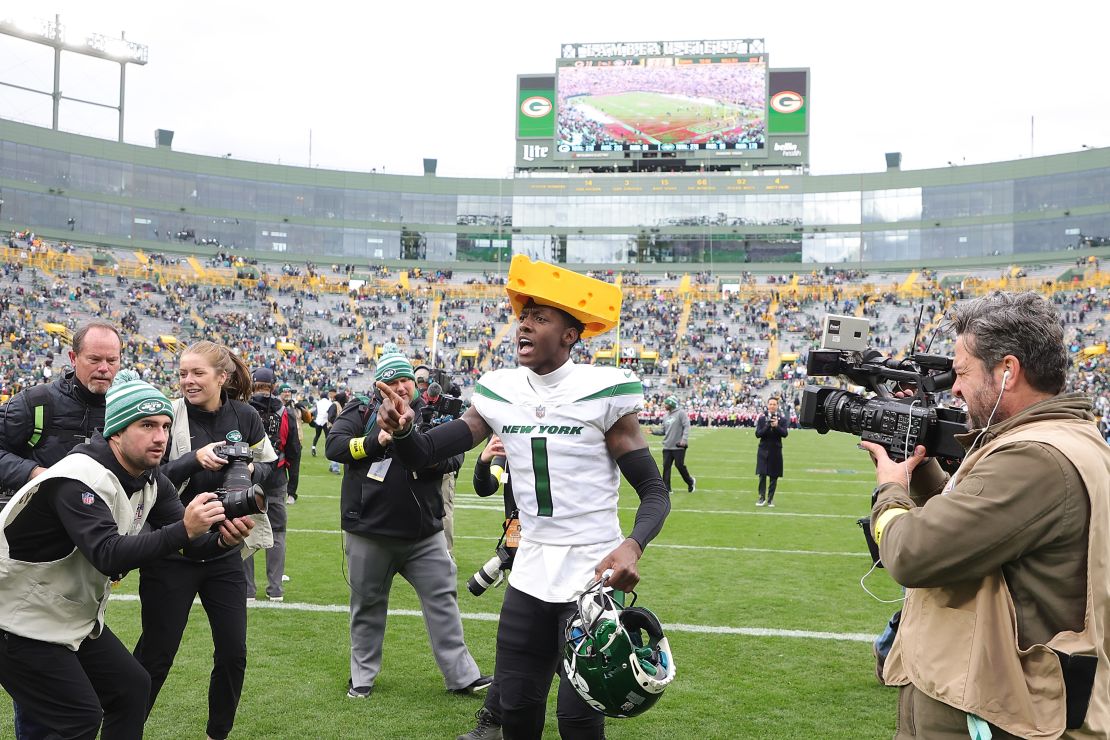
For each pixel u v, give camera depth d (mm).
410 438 3475
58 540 3305
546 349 3521
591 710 3365
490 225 76562
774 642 6422
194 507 3135
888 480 2793
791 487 17438
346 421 5258
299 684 5422
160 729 4672
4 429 4246
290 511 12812
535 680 3527
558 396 3521
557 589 3441
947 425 2811
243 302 62094
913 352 3092
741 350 59375
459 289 68312
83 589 3389
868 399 3096
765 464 14430
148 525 3887
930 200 71562
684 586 8281
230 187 73000
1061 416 2447
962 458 2771
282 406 7688
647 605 7531
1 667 3320
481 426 3750
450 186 76562
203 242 72125
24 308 49844
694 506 14398
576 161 68875
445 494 8273
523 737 3568
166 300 58750
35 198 65062
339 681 5488
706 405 51250
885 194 72438
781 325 62344
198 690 5281
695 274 74062
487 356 58812
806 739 4633
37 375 41906
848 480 18906
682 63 67375
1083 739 2270
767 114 66750
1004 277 63562
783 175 74000
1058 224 67562
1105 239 65812
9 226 63562
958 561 2311
